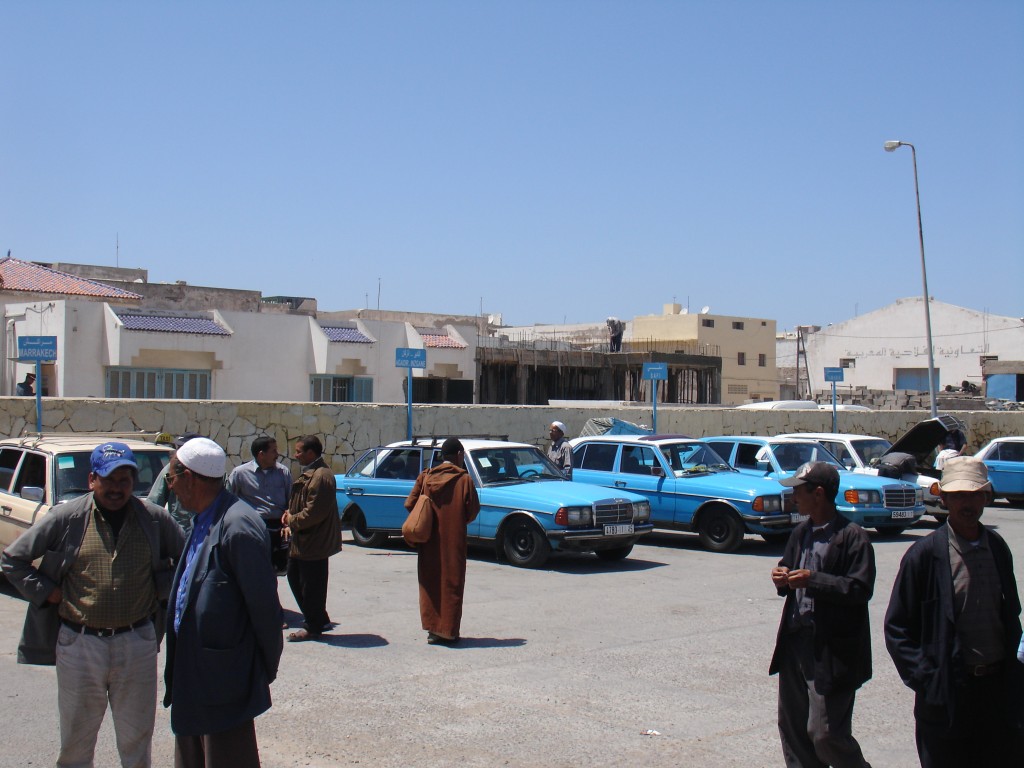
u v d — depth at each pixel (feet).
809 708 16.61
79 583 16.14
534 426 71.67
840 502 54.39
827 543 16.76
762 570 43.93
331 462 60.59
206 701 14.55
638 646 29.32
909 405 148.46
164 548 16.93
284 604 36.06
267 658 14.92
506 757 19.79
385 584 39.91
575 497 43.70
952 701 14.38
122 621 16.21
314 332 132.77
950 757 14.58
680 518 51.19
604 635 30.83
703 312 231.71
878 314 229.25
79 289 131.64
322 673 26.20
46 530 16.21
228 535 14.78
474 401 148.87
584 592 38.29
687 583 40.47
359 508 50.06
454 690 24.58
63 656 16.14
